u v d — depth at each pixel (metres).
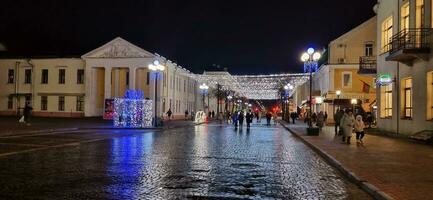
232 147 21.91
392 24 30.53
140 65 63.78
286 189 10.55
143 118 43.00
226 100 85.00
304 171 13.62
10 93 67.69
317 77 64.00
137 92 43.91
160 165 14.41
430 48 23.78
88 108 65.06
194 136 30.73
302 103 77.69
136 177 11.88
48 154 17.17
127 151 18.95
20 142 22.34
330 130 37.44
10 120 48.69
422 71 24.84
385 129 31.86
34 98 67.00
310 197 9.65
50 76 66.69
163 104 65.31
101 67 65.94
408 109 28.02
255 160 16.39
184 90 79.38
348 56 53.03
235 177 12.23
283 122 63.62
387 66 31.56
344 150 18.94
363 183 10.69
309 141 24.27
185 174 12.57
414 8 25.86
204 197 9.48
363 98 52.19
